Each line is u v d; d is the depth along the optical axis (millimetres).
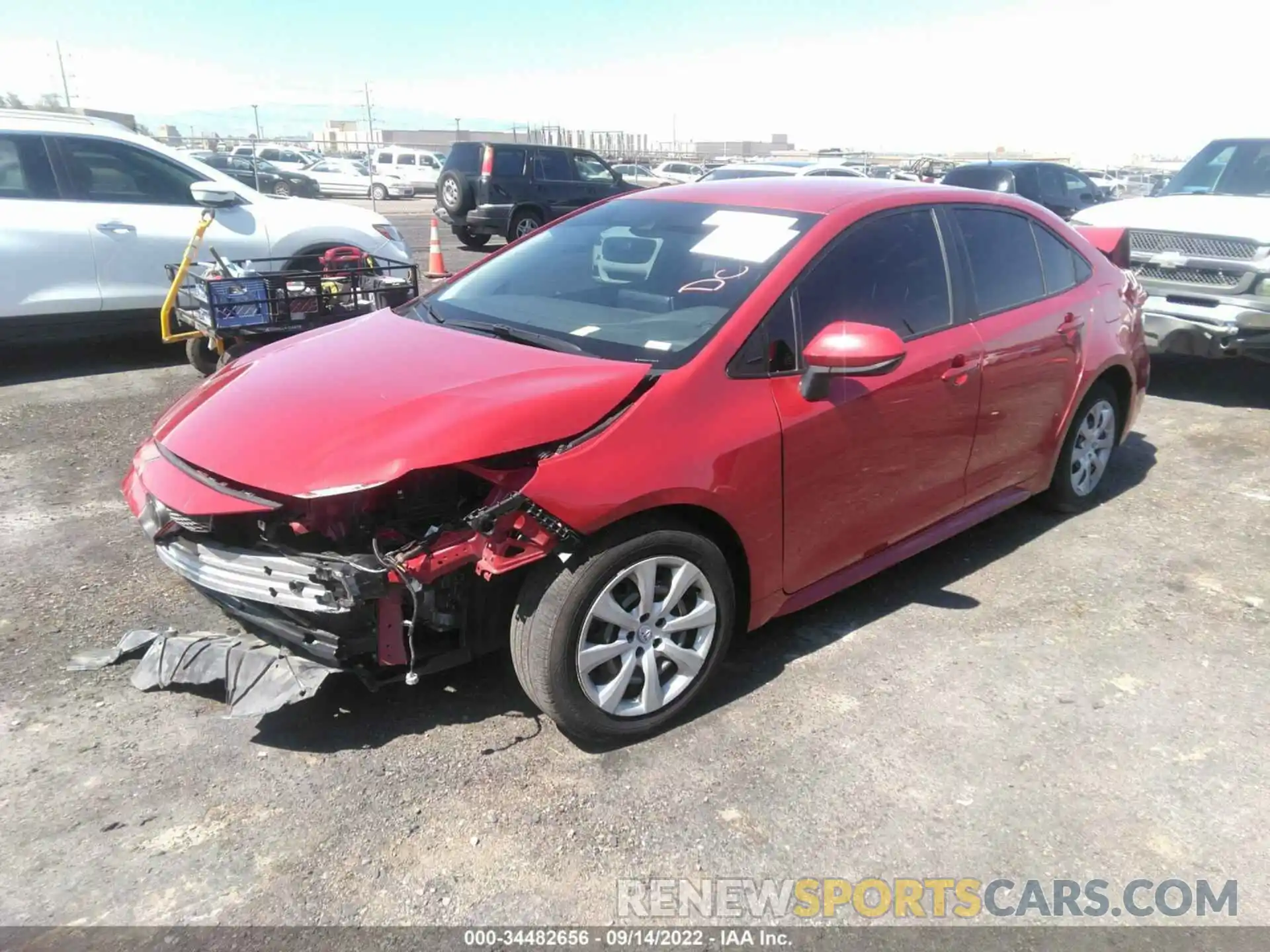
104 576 3900
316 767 2807
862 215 3574
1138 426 6629
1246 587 4145
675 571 2934
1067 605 3953
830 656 3502
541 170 16062
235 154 32656
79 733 2914
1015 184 13367
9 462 5191
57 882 2348
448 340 3301
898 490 3621
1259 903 2406
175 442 2955
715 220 3695
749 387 3055
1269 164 7727
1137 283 5262
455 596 2770
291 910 2293
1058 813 2711
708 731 3043
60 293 6719
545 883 2402
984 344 3867
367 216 8188
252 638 3059
